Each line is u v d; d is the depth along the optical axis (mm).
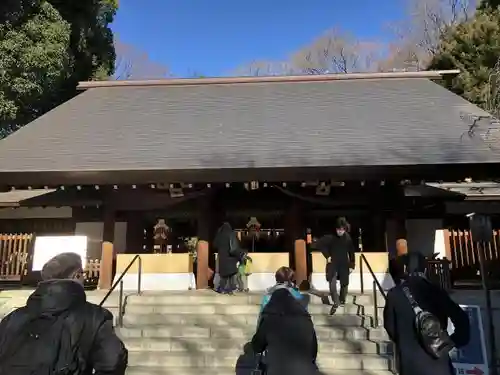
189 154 10203
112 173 9555
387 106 12766
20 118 17016
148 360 6938
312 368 3936
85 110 13398
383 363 6688
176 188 10461
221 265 9625
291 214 11031
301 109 12852
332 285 8398
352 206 11391
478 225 6652
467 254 11883
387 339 7426
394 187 10828
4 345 2484
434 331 3422
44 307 2543
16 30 15336
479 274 11672
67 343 2455
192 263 11180
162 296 9188
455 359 5727
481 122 11211
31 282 12336
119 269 10844
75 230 12531
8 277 12359
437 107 12461
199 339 7547
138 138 11234
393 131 10992
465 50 21594
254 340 4168
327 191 10617
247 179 9492
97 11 19578
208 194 10953
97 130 11836
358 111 12492
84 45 18766
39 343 2410
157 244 11938
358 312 8383
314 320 8031
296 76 15352
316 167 9320
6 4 14953
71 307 2576
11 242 12633
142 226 12430
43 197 11570
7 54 14891
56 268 2713
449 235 12102
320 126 11555
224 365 6867
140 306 8781
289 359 3883
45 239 10133
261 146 10461
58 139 11281
